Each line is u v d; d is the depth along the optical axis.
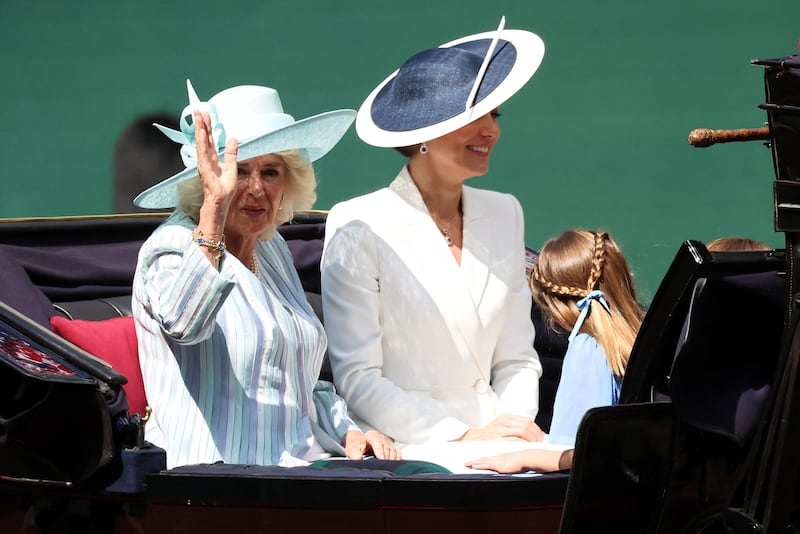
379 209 16.16
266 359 14.25
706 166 31.91
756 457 10.40
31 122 32.75
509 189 32.44
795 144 10.14
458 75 15.77
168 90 32.62
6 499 13.05
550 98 32.44
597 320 14.45
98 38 32.72
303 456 14.43
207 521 12.22
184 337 13.51
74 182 32.38
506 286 16.44
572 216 32.31
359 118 16.44
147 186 20.86
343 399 15.73
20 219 15.95
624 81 32.22
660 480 10.88
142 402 14.49
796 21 31.78
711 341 10.61
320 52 32.56
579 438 10.48
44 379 11.88
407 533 11.91
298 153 15.02
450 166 15.88
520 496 11.88
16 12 32.88
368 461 13.79
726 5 31.97
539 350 17.52
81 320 15.20
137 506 12.56
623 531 11.03
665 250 31.69
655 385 10.97
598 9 32.47
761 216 31.70
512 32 16.47
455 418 15.69
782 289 10.66
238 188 14.59
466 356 15.98
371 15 32.47
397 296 15.91
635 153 31.97
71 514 12.76
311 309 15.52
